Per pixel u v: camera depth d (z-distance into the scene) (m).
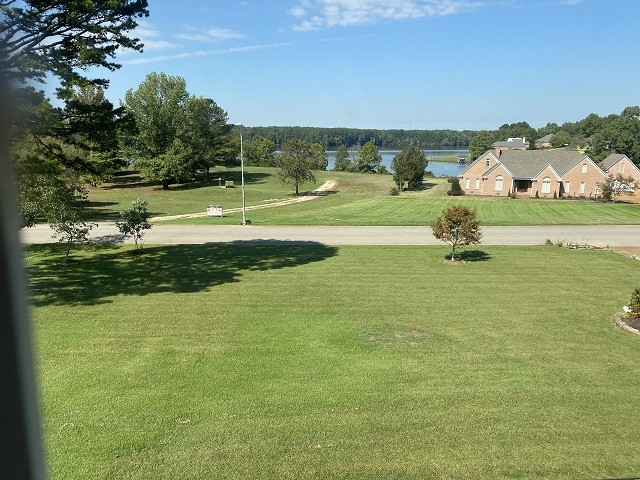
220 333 10.37
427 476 5.43
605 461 5.73
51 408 6.91
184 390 7.59
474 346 9.76
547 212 34.22
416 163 56.06
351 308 12.38
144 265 17.53
